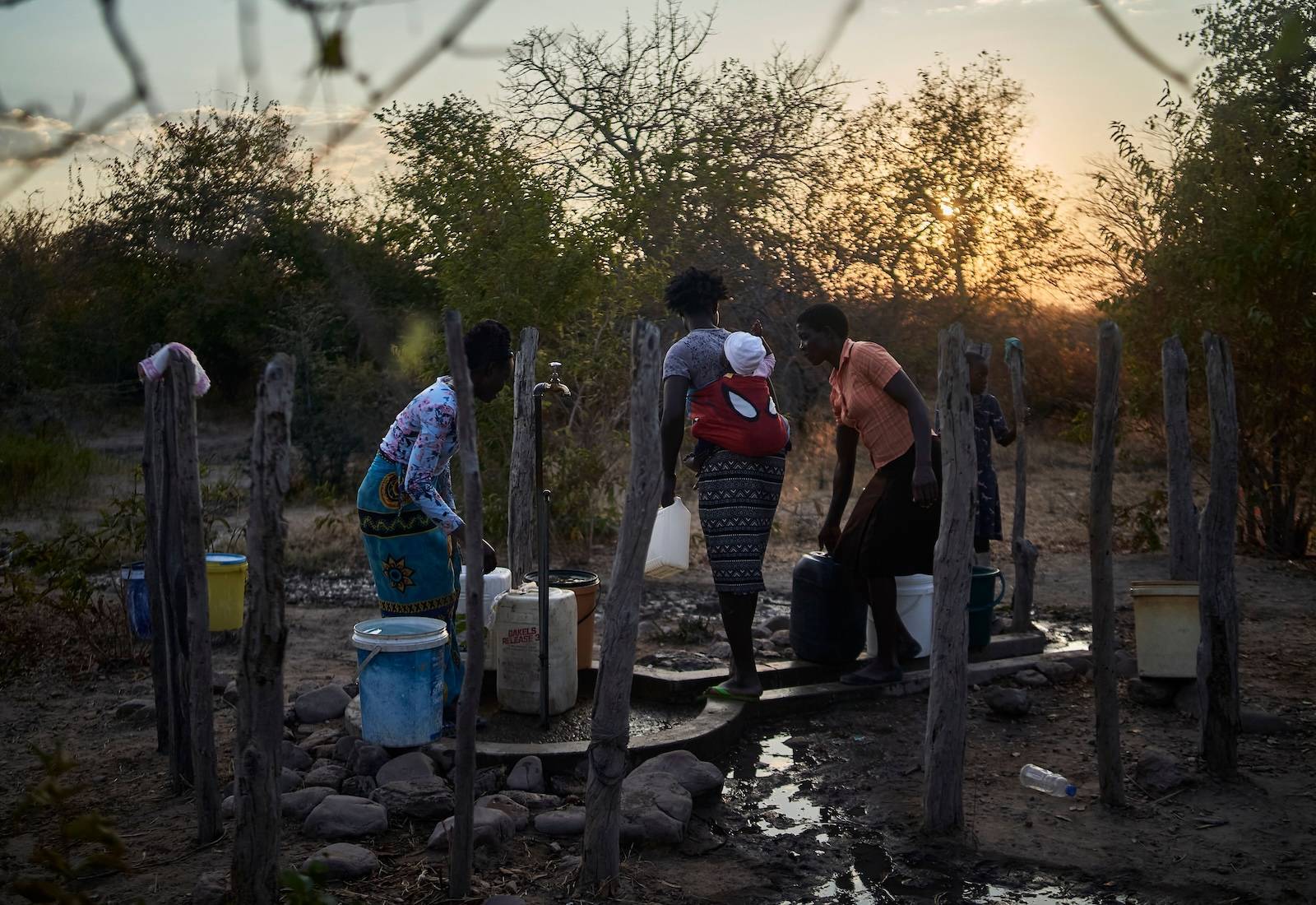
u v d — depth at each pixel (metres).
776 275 13.69
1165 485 12.71
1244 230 8.66
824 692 5.32
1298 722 5.00
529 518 5.80
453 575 4.67
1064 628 6.99
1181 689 5.32
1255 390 8.95
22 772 4.53
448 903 3.32
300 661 6.28
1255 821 3.93
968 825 3.96
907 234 14.06
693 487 10.12
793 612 5.77
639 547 3.33
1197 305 9.06
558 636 4.91
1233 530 4.28
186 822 3.99
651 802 3.88
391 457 4.46
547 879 3.49
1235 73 8.59
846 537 5.43
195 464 3.72
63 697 5.61
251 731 2.95
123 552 9.05
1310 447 8.91
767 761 4.65
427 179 10.12
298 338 14.15
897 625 5.70
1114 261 11.21
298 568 9.16
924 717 5.18
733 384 4.88
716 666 5.98
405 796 3.91
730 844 3.82
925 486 5.00
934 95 14.19
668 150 13.12
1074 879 3.54
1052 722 5.15
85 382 18.70
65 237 18.28
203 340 19.48
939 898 3.42
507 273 9.41
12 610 6.82
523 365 5.71
